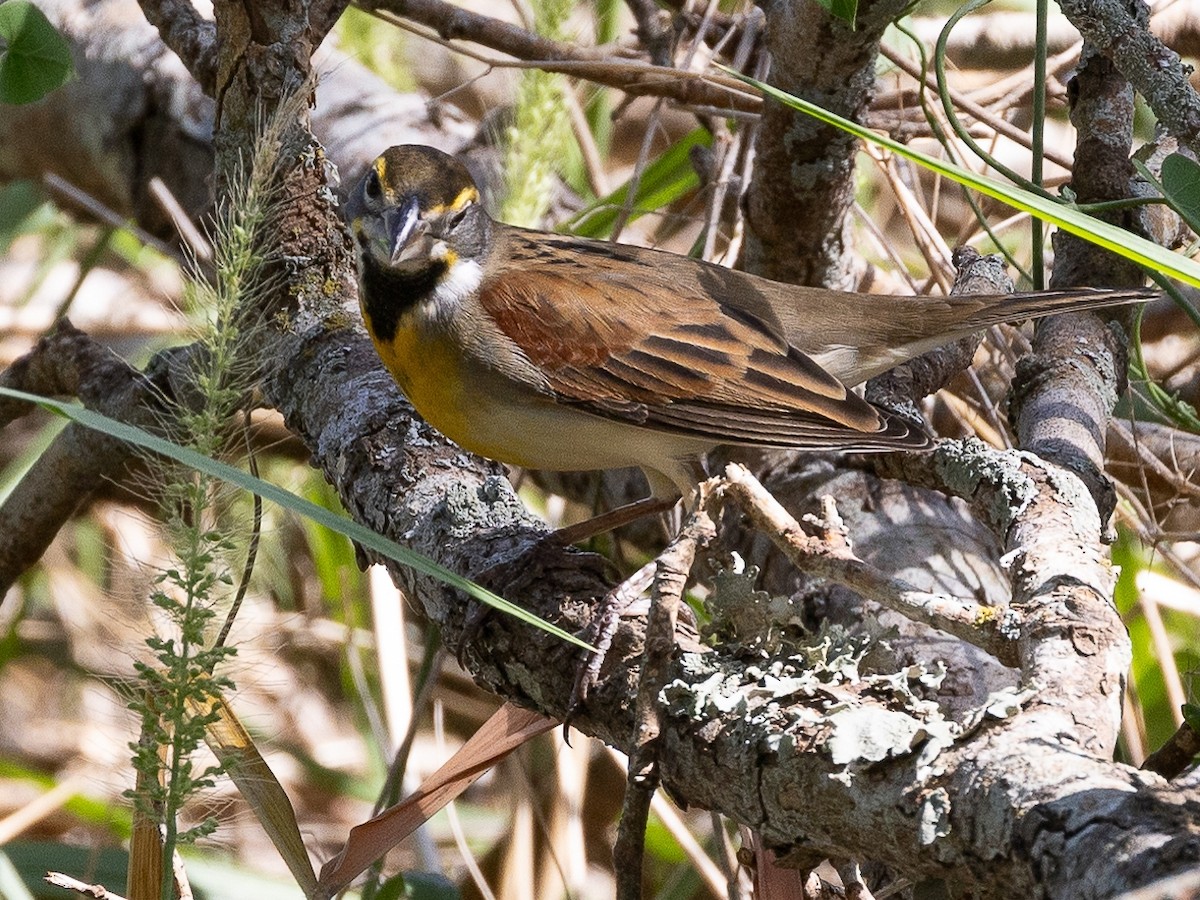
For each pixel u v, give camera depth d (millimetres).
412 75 15414
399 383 8930
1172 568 11500
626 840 5797
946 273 11070
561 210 13930
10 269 16453
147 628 6559
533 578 7691
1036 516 6988
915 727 5090
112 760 11688
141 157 13875
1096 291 9305
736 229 11641
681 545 6074
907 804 4898
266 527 11188
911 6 8844
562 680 7250
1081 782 4492
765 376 9016
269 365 9398
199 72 10078
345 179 13133
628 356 8906
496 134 11836
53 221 15367
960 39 14133
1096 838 4215
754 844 6637
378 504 8547
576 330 8844
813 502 9695
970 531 9406
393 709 10477
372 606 10688
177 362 9516
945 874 4828
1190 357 11609
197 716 5891
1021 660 5504
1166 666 10000
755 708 5699
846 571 5988
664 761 5895
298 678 13109
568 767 10812
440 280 8789
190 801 6445
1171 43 13250
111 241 14781
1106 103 9680
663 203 12844
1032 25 14102
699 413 8992
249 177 8438
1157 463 10180
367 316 8891
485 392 8773
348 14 13992
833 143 9820
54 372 11188
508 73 15195
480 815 12461
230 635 8133
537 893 10828
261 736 11445
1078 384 8867
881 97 12320
